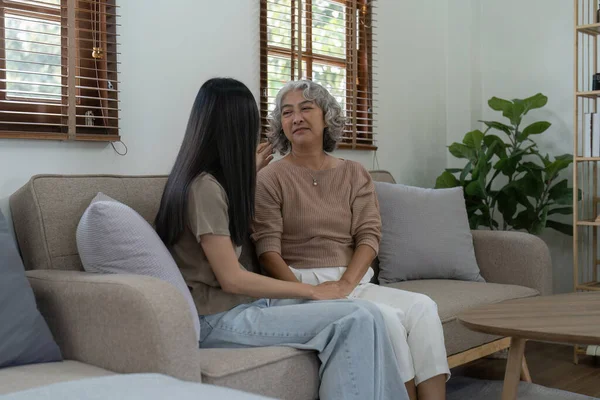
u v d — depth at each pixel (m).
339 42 3.35
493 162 3.96
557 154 3.74
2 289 1.39
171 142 2.51
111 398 0.89
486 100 3.98
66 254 1.82
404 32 3.71
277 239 2.18
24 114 2.14
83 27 2.29
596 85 3.26
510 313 1.81
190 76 2.58
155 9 2.45
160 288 1.38
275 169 2.30
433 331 1.98
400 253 2.70
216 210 1.71
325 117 2.36
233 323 1.73
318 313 1.68
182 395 0.91
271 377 1.55
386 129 3.59
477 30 3.97
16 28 2.11
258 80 2.87
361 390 1.60
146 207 2.04
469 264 2.73
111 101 2.30
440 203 2.82
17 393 0.93
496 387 2.65
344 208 2.31
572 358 3.17
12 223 2.02
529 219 3.42
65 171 2.19
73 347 1.49
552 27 3.75
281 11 3.01
